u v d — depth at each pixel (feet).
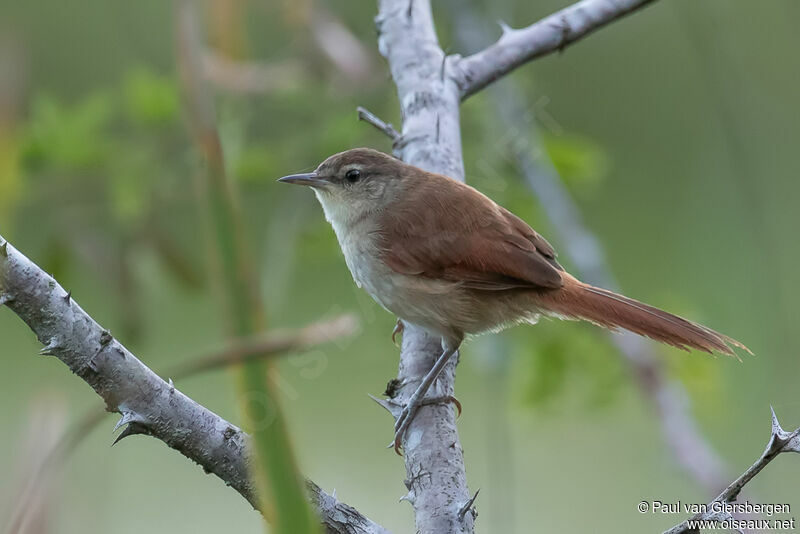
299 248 37.17
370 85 36.58
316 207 37.01
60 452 12.32
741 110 34.63
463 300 26.89
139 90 35.47
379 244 27.37
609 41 50.08
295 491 11.88
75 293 37.76
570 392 36.70
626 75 50.42
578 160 38.14
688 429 32.76
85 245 33.81
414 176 27.22
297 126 37.27
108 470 33.99
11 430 40.55
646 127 50.96
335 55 35.91
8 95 19.94
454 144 27.07
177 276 34.94
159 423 16.05
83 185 34.65
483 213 27.12
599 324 26.17
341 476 43.24
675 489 42.88
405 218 27.07
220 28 22.41
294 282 43.19
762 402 33.12
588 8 26.55
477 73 26.71
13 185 25.16
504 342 33.91
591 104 50.62
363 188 28.25
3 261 14.88
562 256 40.37
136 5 39.01
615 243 51.19
